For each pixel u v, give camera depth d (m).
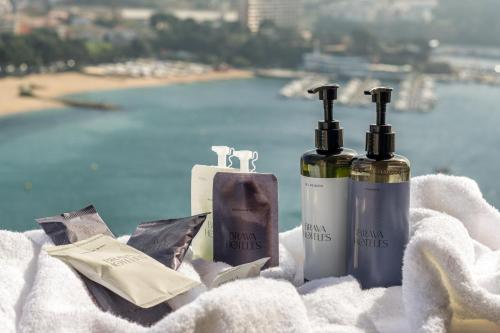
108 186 13.55
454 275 0.49
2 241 0.60
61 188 13.19
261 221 0.64
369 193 0.58
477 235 0.70
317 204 0.62
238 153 0.67
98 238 0.63
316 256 0.63
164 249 0.62
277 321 0.46
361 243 0.59
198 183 0.70
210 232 0.69
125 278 0.55
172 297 0.54
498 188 13.74
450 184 0.70
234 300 0.45
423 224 0.59
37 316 0.48
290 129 18.88
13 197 12.62
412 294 0.50
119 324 0.47
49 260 0.57
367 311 0.53
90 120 19.22
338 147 0.62
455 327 0.51
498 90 21.70
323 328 0.49
